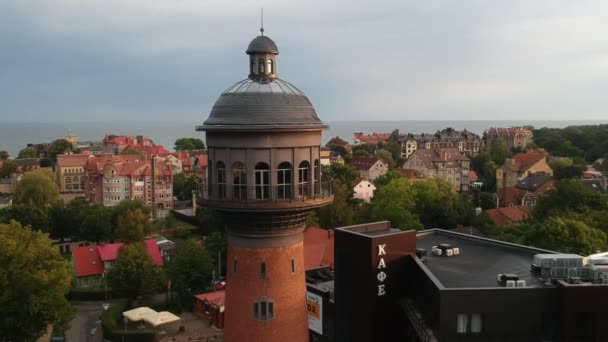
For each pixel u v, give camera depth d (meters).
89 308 84.06
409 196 115.75
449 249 48.50
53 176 179.00
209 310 78.12
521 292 36.28
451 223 113.06
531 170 187.12
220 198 29.12
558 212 91.94
